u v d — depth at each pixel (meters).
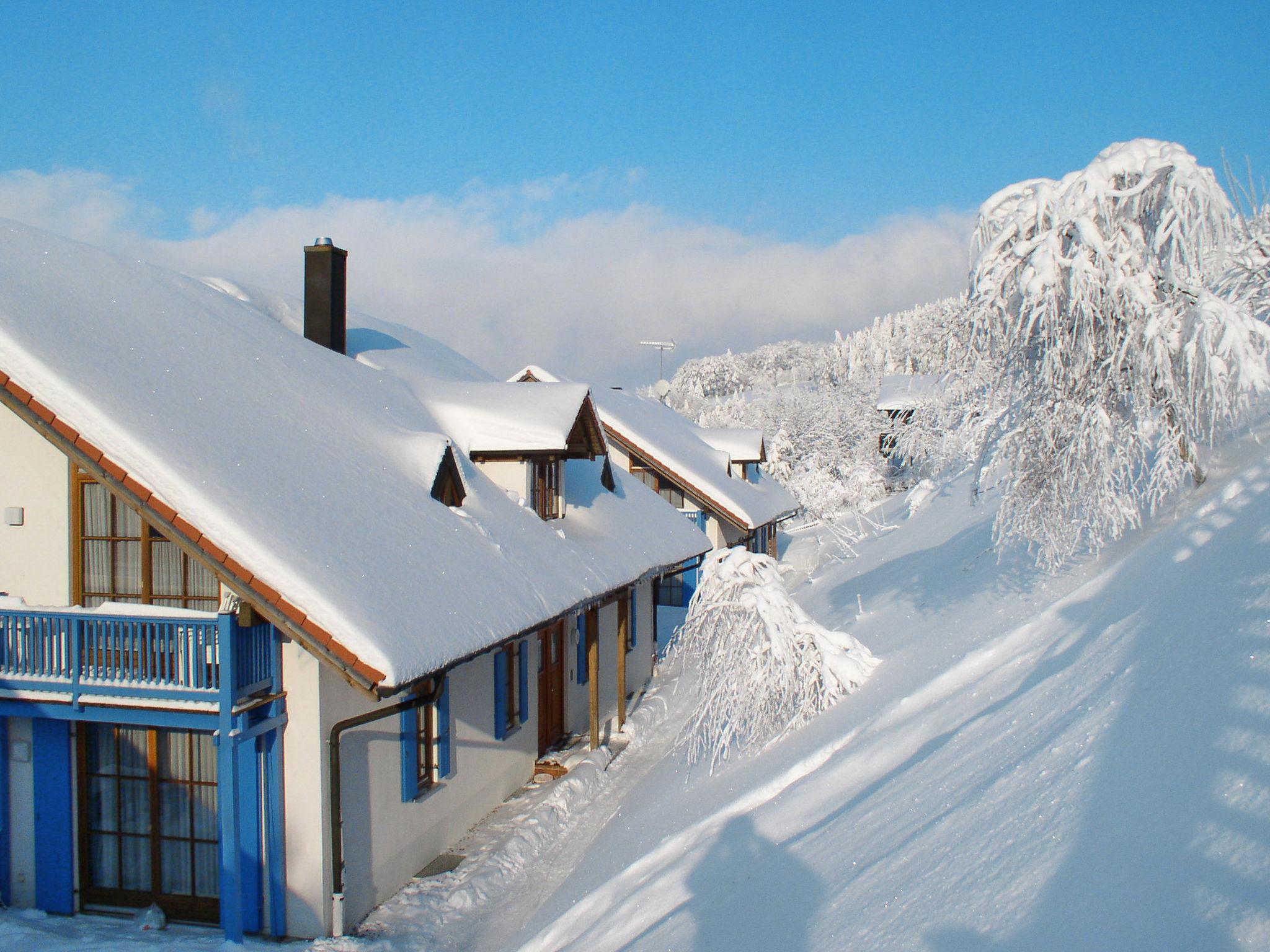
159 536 9.14
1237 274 9.51
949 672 8.36
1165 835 3.80
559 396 15.37
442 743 11.17
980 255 9.20
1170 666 5.26
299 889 8.72
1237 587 5.64
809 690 10.19
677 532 20.34
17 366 8.20
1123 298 8.52
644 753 14.98
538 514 15.22
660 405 35.91
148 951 8.15
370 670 7.57
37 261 10.39
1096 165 8.63
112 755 9.41
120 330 10.06
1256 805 3.59
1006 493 9.97
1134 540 9.53
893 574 17.41
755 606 10.23
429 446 12.10
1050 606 8.54
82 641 8.51
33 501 9.36
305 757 8.74
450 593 9.70
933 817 5.47
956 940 4.02
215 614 8.41
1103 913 3.60
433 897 9.77
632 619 19.50
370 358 16.34
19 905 9.45
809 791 7.52
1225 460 9.73
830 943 4.61
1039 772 5.10
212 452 8.75
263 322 13.80
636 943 6.00
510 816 12.30
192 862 9.25
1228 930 3.04
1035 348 9.23
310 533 8.64
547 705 15.13
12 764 9.49
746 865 6.51
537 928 8.12
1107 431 8.73
